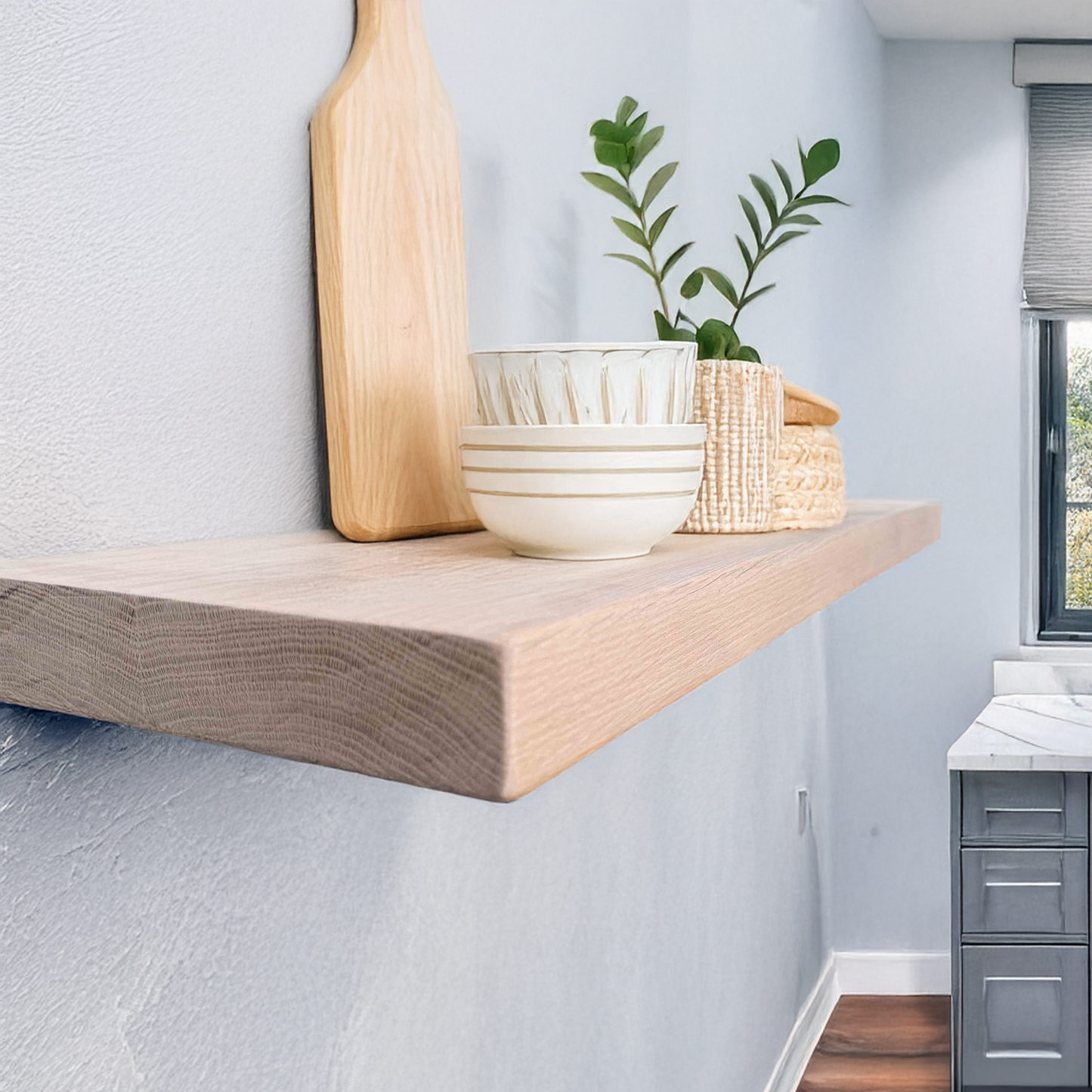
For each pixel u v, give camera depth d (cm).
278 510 76
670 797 161
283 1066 75
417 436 81
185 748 66
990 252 300
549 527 62
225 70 70
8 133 56
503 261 108
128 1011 63
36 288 58
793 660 245
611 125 94
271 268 75
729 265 191
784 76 221
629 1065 146
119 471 64
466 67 101
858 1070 262
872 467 306
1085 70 291
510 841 108
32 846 57
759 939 221
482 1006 103
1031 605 306
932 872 306
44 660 49
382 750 39
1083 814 246
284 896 75
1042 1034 250
